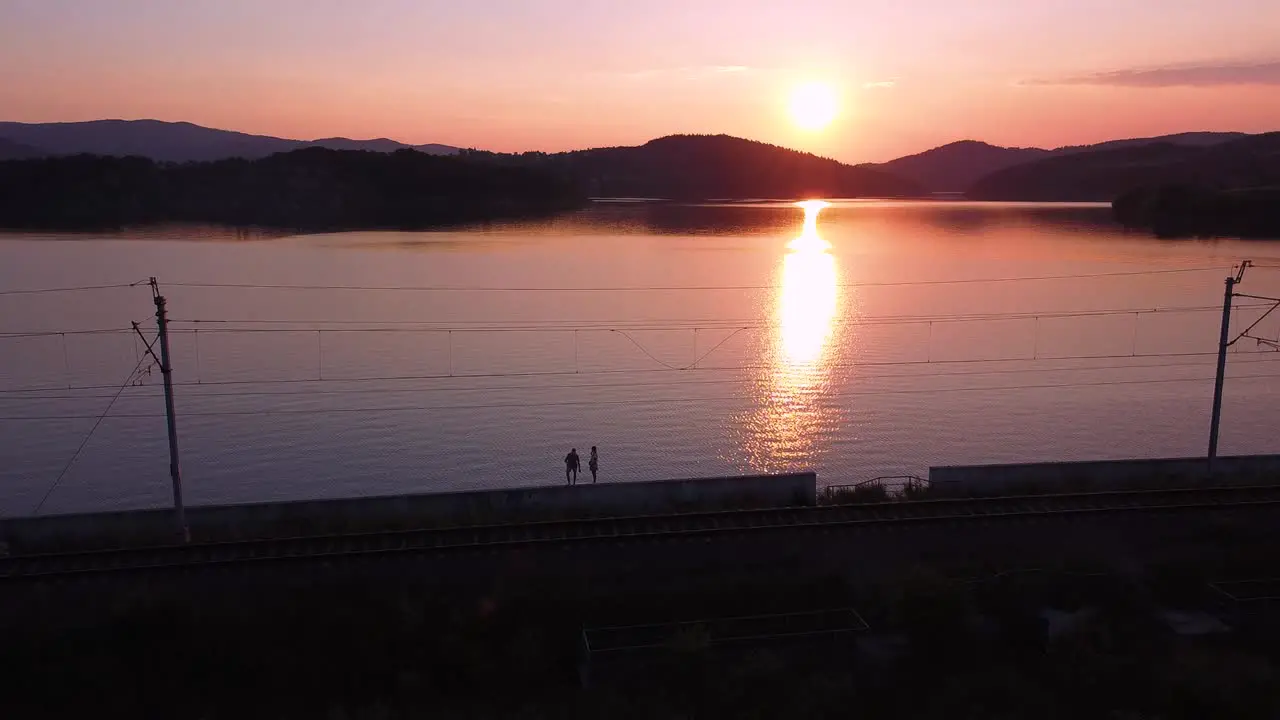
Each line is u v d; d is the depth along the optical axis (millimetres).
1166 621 16781
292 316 67750
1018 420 41969
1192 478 23469
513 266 90875
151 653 15438
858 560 18547
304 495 32781
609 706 14164
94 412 43219
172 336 61312
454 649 15758
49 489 33375
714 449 38219
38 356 55312
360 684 15289
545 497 21578
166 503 32000
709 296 77375
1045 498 20953
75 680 14953
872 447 38344
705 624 16484
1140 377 50500
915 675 15055
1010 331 63969
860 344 60031
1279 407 43750
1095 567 18406
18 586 16312
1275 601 17031
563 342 60344
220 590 16734
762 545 18469
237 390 47750
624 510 20984
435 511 21125
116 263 90312
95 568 17125
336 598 16766
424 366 53312
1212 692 14094
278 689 15125
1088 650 15555
